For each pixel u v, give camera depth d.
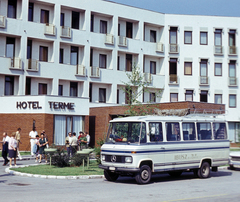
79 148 24.83
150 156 14.31
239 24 47.38
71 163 20.36
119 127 14.94
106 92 42.25
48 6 38.03
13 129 32.84
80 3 39.28
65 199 10.61
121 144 14.40
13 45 35.94
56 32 37.62
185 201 10.61
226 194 12.01
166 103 31.30
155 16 45.06
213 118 17.30
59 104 32.97
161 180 15.86
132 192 12.19
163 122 15.09
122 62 43.12
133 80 24.91
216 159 17.02
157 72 46.00
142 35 43.84
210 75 46.38
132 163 13.86
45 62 36.94
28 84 36.97
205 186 13.90
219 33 47.03
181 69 45.81
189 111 19.89
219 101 46.44
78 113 34.28
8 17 34.84
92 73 40.09
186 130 15.95
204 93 46.19
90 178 16.27
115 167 14.33
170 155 15.04
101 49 41.47
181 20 46.12
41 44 37.69
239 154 20.50
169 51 45.69
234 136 46.47
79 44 39.22
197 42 46.31
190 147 15.85
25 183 14.26
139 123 14.36
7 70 34.69
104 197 11.09
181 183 14.81
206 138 16.72
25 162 23.27
